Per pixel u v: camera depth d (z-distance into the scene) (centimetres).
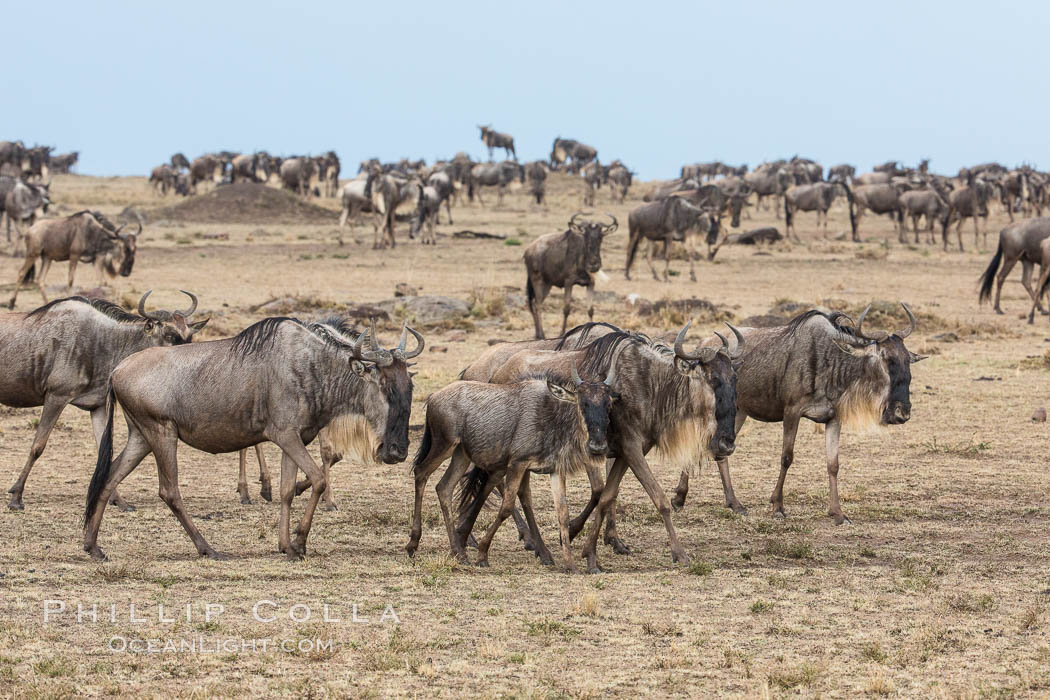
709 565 3644
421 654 2797
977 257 15262
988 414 6300
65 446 5456
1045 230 10131
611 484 3794
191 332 4612
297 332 3709
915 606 3216
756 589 3403
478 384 3691
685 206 11956
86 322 4425
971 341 8931
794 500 4672
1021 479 4931
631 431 3762
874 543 4028
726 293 11350
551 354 3972
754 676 2658
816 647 2870
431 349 7994
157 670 2664
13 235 15700
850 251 15700
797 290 11631
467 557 3788
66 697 2472
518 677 2642
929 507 4512
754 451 5594
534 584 3456
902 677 2658
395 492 4738
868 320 9475
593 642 2903
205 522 4216
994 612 3162
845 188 17425
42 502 4450
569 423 3581
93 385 4450
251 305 9700
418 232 16675
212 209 18712
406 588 3378
